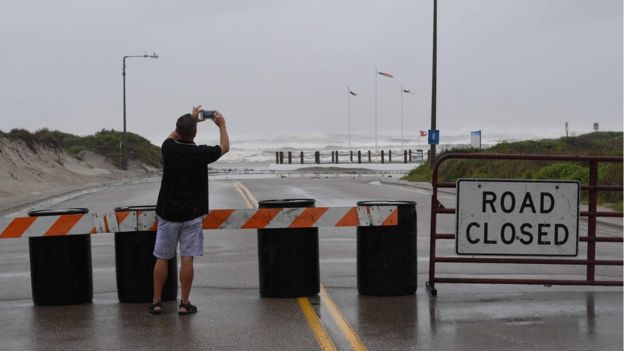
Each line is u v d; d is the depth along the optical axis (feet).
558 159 29.91
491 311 27.37
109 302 29.78
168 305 28.91
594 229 30.30
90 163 216.13
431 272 30.30
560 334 24.18
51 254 29.01
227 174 181.98
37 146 170.19
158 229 27.40
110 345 23.30
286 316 26.68
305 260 29.84
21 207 81.30
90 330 25.20
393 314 26.89
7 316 27.50
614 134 184.65
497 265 38.24
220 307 28.35
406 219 29.99
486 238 29.53
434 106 131.75
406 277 30.01
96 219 28.78
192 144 27.20
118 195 101.60
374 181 135.23
